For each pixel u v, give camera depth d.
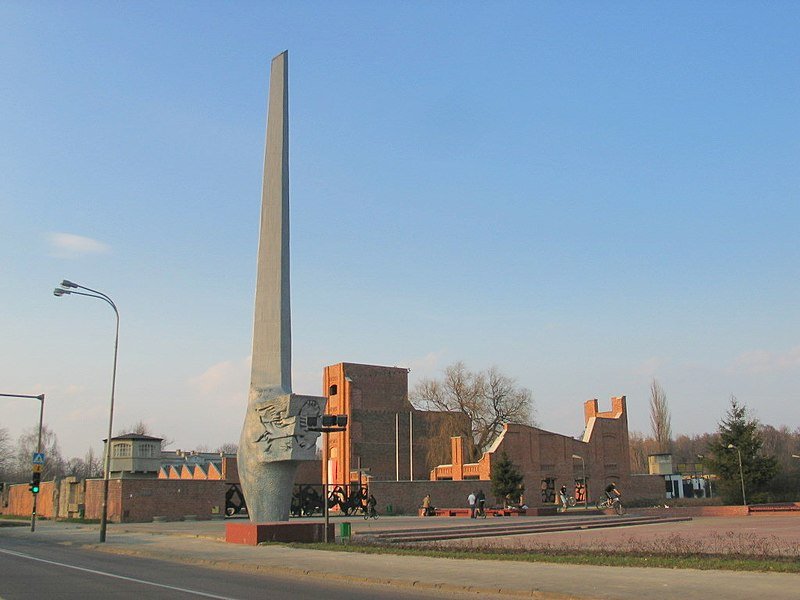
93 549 31.98
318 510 57.56
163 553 27.61
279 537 29.86
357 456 80.06
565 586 16.86
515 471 66.12
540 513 53.97
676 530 39.38
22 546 33.69
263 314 36.16
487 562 22.33
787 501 70.56
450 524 42.53
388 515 59.62
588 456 80.81
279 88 38.16
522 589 16.56
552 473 77.12
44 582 18.80
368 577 19.23
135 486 52.41
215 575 20.91
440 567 21.23
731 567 19.08
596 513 56.09
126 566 23.62
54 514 65.56
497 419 89.38
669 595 15.18
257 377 35.69
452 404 89.62
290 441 33.78
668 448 112.69
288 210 37.06
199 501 54.97
